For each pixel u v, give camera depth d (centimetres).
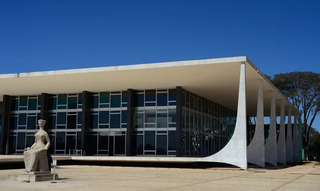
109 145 3259
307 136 5572
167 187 1198
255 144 2705
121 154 3203
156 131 3103
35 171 1352
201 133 3547
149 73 2589
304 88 5459
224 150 2381
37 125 3516
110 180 1453
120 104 3284
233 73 2575
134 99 3228
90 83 2984
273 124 3256
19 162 2403
